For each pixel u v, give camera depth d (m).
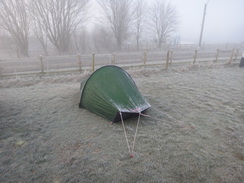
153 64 11.52
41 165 3.03
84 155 3.27
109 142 3.67
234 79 8.75
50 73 9.52
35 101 5.86
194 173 2.86
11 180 2.72
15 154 3.29
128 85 4.94
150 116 4.80
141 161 3.12
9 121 4.49
